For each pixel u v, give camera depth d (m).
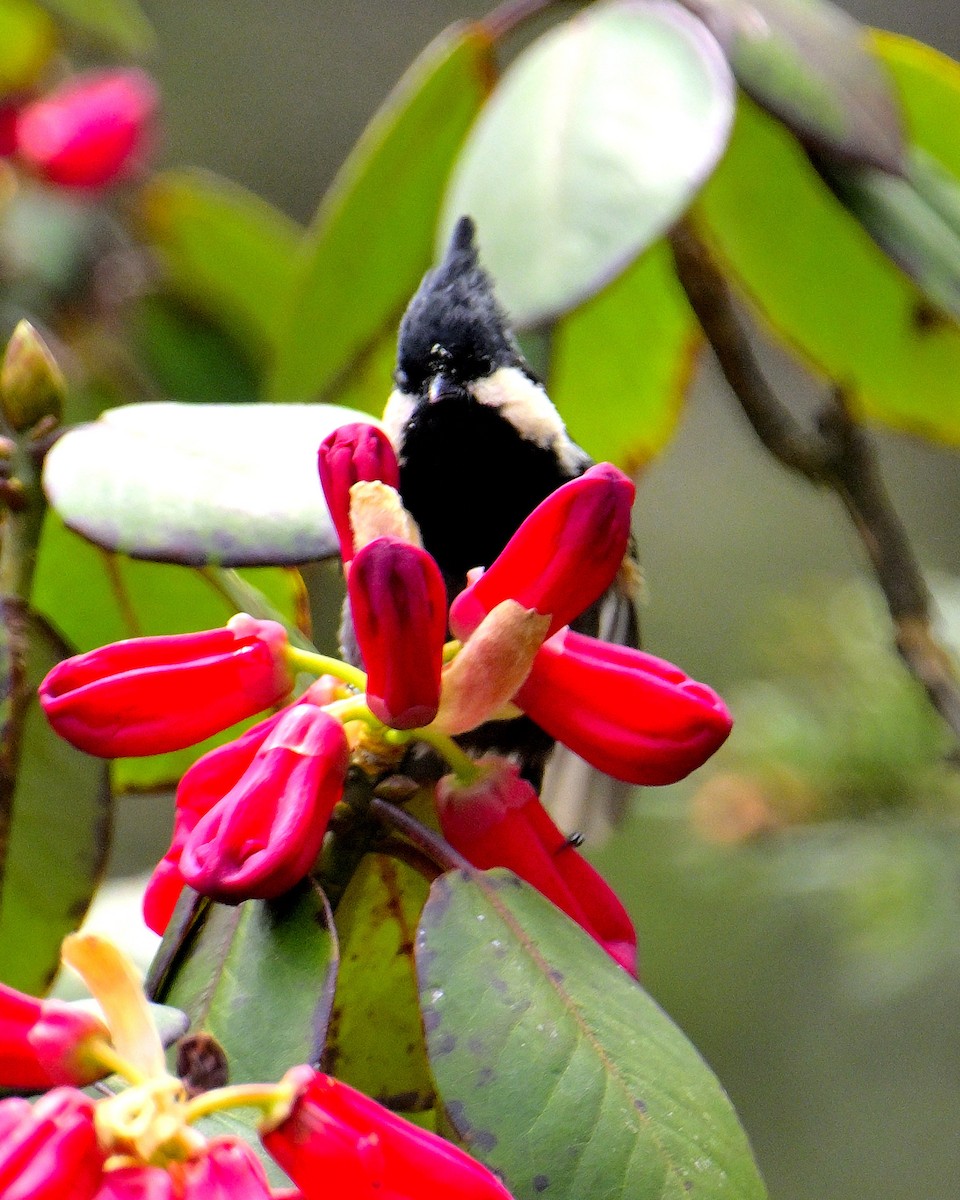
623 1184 1.78
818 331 2.01
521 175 1.90
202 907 1.81
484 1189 1.76
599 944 1.80
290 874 1.78
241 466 1.85
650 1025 1.79
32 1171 1.74
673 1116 1.79
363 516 1.80
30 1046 1.76
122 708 1.80
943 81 1.97
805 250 2.00
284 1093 1.76
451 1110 1.78
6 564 1.88
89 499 1.84
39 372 1.87
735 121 1.99
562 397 2.02
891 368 2.01
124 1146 1.75
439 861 1.81
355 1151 1.75
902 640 1.98
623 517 1.79
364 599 1.79
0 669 1.88
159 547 1.83
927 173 1.96
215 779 1.80
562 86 1.91
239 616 1.80
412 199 1.98
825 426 2.00
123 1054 1.76
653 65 1.91
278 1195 1.76
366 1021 1.85
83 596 1.93
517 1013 1.79
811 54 1.92
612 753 1.80
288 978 1.80
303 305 1.99
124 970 1.77
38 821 1.89
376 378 2.01
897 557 1.99
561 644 1.80
